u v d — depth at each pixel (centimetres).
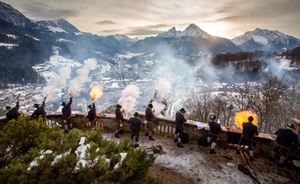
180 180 636
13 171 261
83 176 281
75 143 336
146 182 319
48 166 271
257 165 727
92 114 986
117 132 973
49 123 1042
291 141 697
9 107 920
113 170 298
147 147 841
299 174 678
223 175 666
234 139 853
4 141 329
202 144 868
